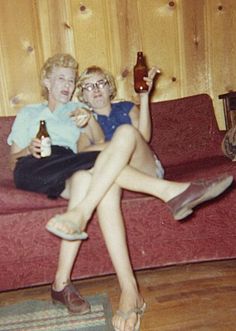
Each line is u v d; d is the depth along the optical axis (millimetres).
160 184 1601
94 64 2752
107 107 2246
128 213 1856
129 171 1639
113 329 1538
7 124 2293
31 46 2656
